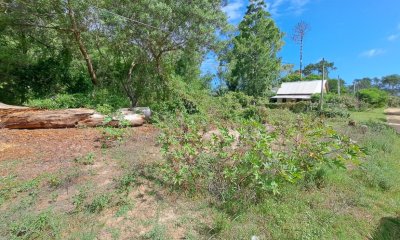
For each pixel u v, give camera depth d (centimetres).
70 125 697
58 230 289
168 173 371
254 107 1045
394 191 447
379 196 420
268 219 321
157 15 840
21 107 698
